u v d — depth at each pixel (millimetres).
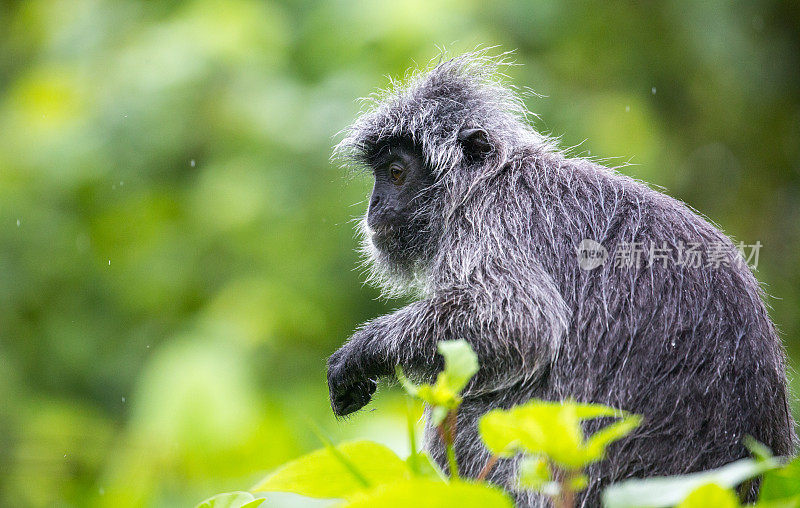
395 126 7699
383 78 12852
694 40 13750
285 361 12719
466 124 7469
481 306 6477
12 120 14125
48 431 12625
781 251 14469
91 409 13547
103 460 12656
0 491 12180
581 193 6766
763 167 14445
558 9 13188
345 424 10836
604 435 3398
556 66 13305
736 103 14078
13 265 13828
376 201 7805
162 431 11219
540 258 6574
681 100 14023
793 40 14234
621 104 13172
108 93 13805
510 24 13008
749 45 14016
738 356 5973
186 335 12273
